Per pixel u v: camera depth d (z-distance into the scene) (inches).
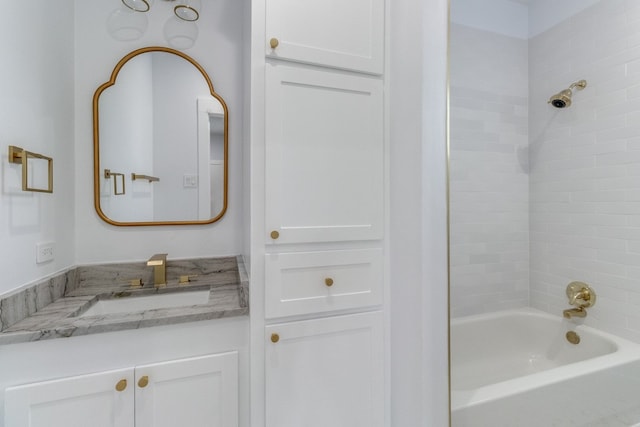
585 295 51.3
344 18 41.8
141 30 53.5
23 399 31.0
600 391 43.8
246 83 48.1
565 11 51.9
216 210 58.2
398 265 41.9
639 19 46.7
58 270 45.3
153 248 55.0
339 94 41.8
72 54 49.1
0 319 31.9
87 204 51.0
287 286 39.6
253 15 37.5
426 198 35.7
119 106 52.6
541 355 52.0
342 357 42.3
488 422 37.6
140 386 34.9
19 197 36.7
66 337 32.7
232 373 39.0
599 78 49.9
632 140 48.0
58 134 45.3
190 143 56.7
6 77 34.5
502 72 51.4
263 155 38.4
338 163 41.8
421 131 35.9
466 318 49.1
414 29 37.4
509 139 52.1
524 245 52.7
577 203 51.3
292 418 40.0
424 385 35.8
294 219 39.8
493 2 50.8
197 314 37.5
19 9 36.5
